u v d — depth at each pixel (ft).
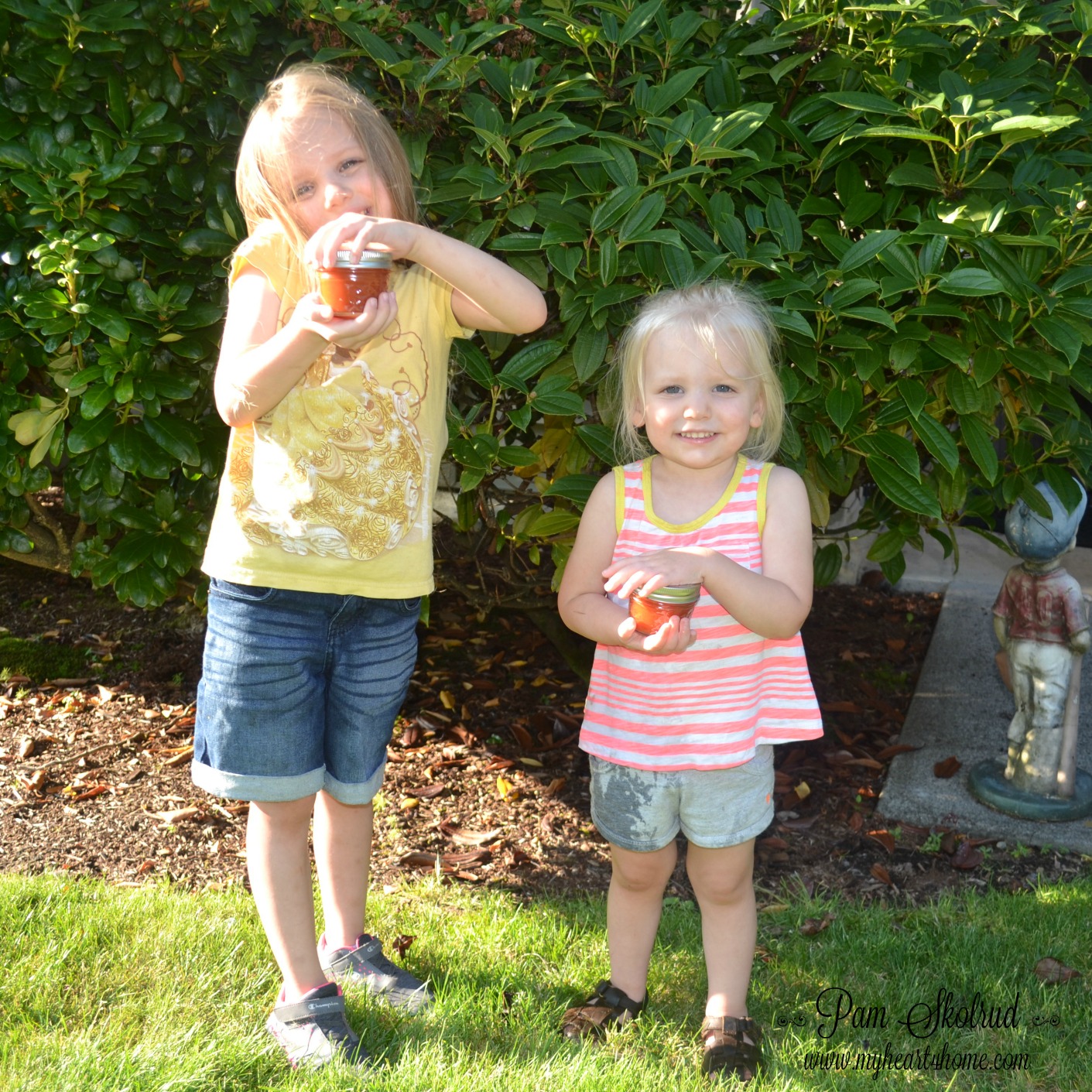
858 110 9.10
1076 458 10.32
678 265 8.73
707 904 8.18
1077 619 11.15
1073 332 8.83
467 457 9.60
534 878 10.68
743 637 7.64
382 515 7.50
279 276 7.23
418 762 12.84
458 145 9.75
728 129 8.73
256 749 7.54
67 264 8.98
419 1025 8.09
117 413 9.92
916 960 9.24
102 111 10.05
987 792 11.84
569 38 9.40
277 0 9.87
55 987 8.27
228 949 8.87
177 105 9.73
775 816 11.89
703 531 7.75
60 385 10.13
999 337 9.02
